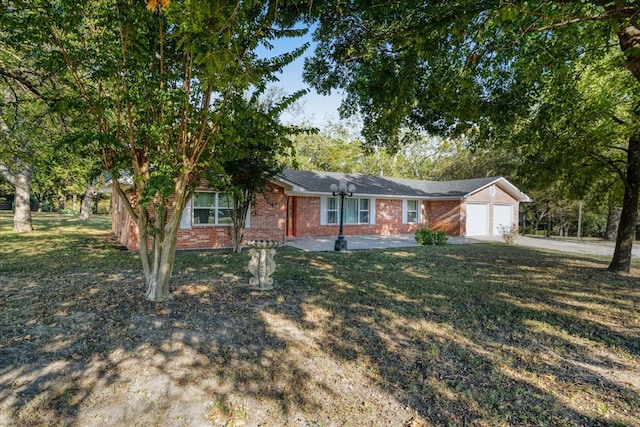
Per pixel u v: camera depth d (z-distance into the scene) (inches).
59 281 264.7
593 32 182.5
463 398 117.7
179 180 210.7
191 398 113.7
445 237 610.2
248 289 251.6
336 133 1311.5
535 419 107.1
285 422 103.2
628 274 348.5
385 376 131.1
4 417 100.7
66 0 153.5
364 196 741.3
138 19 160.7
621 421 106.6
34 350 144.0
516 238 746.8
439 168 1330.0
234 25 128.0
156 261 219.0
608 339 171.3
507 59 245.1
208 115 183.3
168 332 166.2
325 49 272.4
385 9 181.2
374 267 363.3
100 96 190.5
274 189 534.6
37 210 1563.7
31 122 292.7
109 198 1685.5
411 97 244.8
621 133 299.6
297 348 153.2
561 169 357.7
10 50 239.1
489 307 222.8
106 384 119.9
